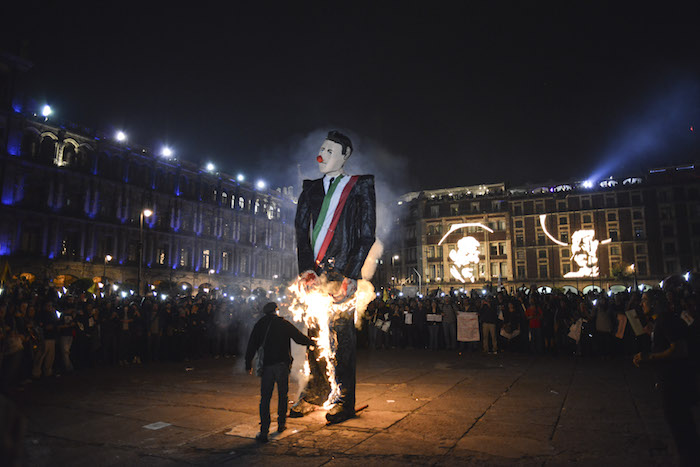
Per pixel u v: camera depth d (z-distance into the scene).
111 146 45.91
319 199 6.60
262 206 64.06
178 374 11.20
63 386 9.48
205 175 55.81
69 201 42.44
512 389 8.50
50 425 6.22
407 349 17.28
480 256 67.38
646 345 12.50
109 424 6.25
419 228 70.81
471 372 10.84
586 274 63.25
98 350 13.65
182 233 52.00
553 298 15.42
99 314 13.36
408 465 4.52
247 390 8.76
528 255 66.19
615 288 61.47
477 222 68.38
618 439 5.27
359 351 16.61
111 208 45.78
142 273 47.25
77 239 42.59
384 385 9.02
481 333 17.33
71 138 42.72
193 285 52.16
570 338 14.43
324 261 6.38
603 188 64.75
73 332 11.85
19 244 38.22
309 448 5.09
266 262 63.16
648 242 61.91
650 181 63.31
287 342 5.74
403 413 6.62
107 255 44.69
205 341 15.48
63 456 4.95
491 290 55.59
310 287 6.34
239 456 4.88
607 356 13.55
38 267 38.94
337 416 6.12
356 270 6.26
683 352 3.83
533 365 12.15
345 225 6.44
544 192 67.25
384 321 17.09
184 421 6.37
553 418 6.28
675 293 9.83
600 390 8.28
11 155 37.66
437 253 69.69
